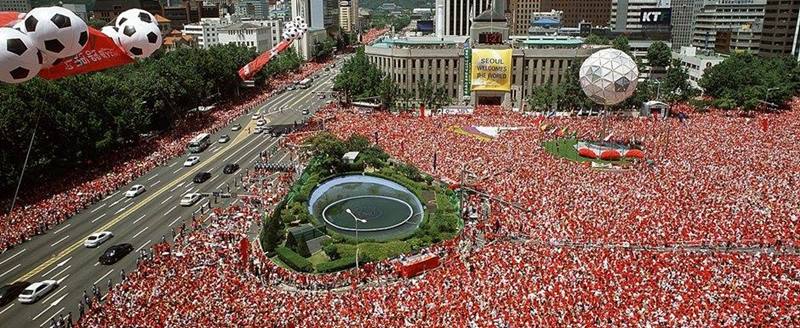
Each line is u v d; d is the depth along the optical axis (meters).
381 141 143.50
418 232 92.81
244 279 75.25
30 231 91.94
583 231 84.25
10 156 106.19
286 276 77.69
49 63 62.97
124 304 66.38
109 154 135.00
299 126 165.75
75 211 101.94
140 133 151.38
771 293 64.19
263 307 64.81
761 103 189.25
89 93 130.38
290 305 65.69
